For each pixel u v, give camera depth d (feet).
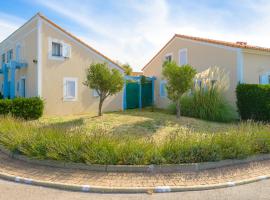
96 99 59.36
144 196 16.28
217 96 47.19
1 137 26.53
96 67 43.83
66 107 54.95
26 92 57.67
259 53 55.31
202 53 61.05
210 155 21.88
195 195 16.51
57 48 54.60
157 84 75.61
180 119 43.47
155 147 22.53
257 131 27.61
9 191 16.61
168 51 72.54
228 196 16.34
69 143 22.18
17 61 59.82
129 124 38.63
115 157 20.80
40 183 17.76
